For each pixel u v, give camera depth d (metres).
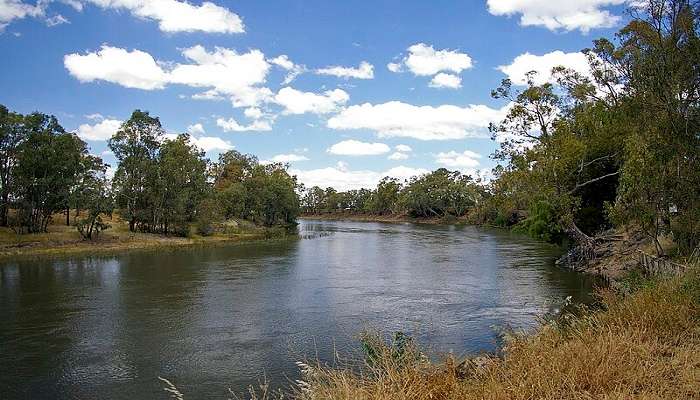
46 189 50.88
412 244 52.91
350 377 6.93
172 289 25.84
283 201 91.00
